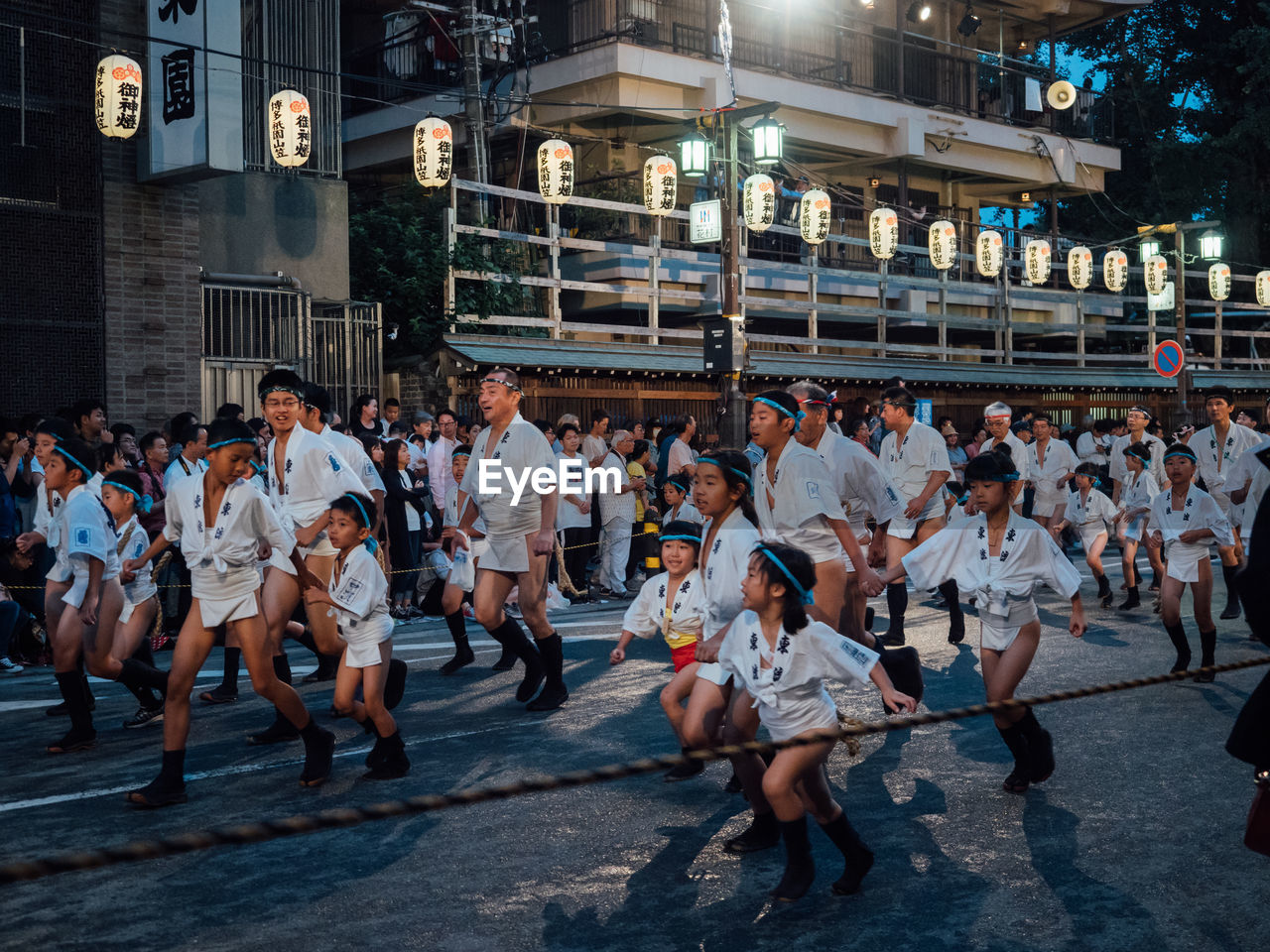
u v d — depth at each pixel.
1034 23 31.70
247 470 5.79
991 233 25.88
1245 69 34.62
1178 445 8.63
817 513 5.97
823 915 4.27
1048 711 7.49
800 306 23.97
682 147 16.92
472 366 17.61
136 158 14.31
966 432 25.16
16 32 13.47
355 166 25.77
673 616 5.87
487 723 7.30
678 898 4.44
